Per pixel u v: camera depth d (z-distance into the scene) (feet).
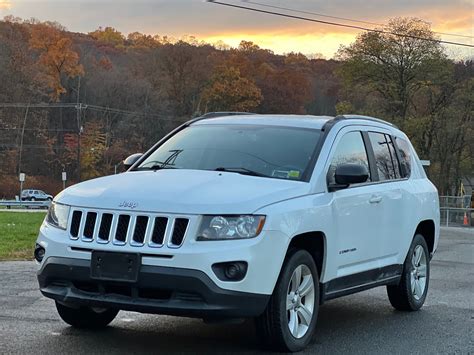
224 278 17.03
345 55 208.44
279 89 292.81
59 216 18.71
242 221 17.40
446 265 44.60
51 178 276.21
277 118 23.63
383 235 23.93
